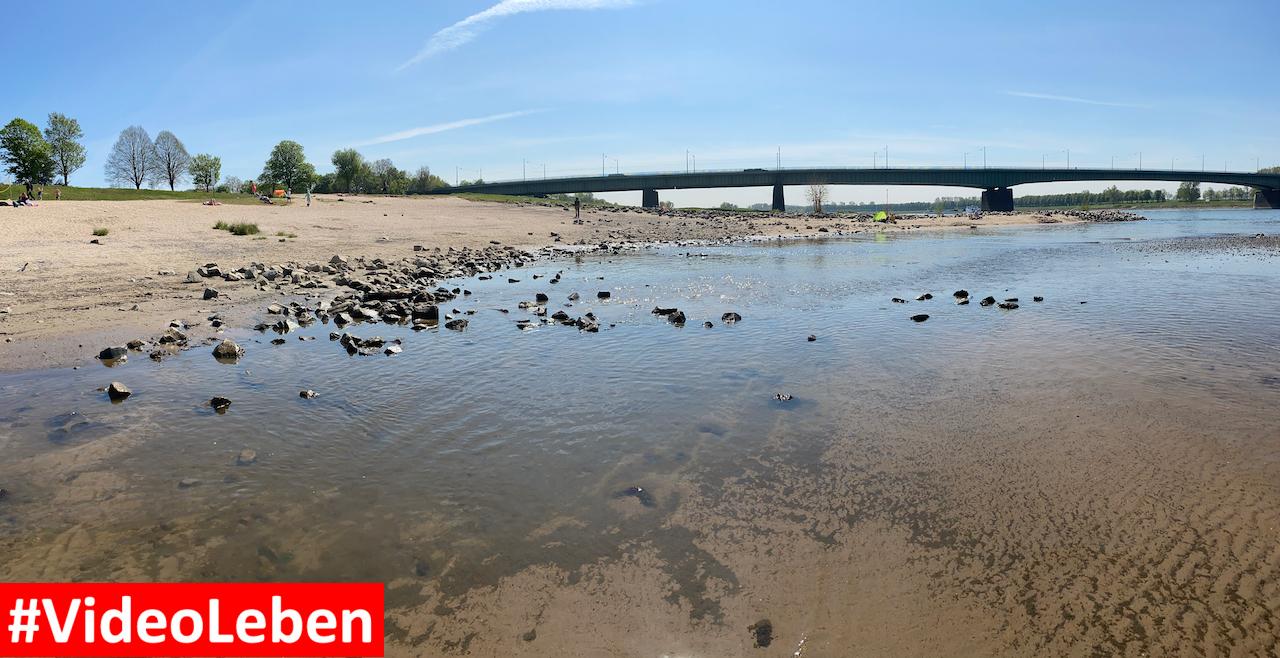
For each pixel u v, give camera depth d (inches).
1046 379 301.6
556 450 221.1
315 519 172.6
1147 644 122.4
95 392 290.0
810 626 129.7
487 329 439.2
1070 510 174.2
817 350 368.5
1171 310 494.0
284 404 272.1
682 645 124.9
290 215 1685.5
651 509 178.4
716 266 892.6
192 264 776.3
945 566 149.3
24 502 182.1
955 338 397.1
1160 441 222.1
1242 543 155.5
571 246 1339.8
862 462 209.5
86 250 839.7
